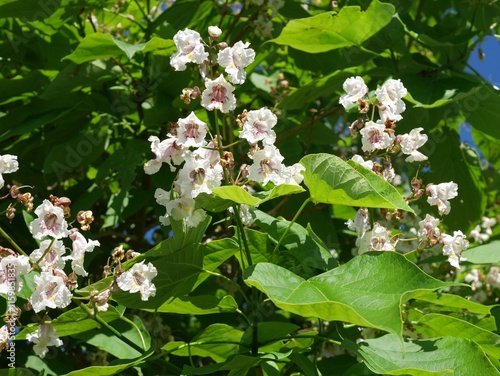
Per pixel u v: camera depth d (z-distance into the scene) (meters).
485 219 4.89
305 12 4.82
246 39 4.80
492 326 3.46
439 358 2.71
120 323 3.47
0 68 4.79
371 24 3.95
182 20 4.65
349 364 3.65
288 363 3.45
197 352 3.44
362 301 2.52
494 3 4.67
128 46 3.86
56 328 3.09
